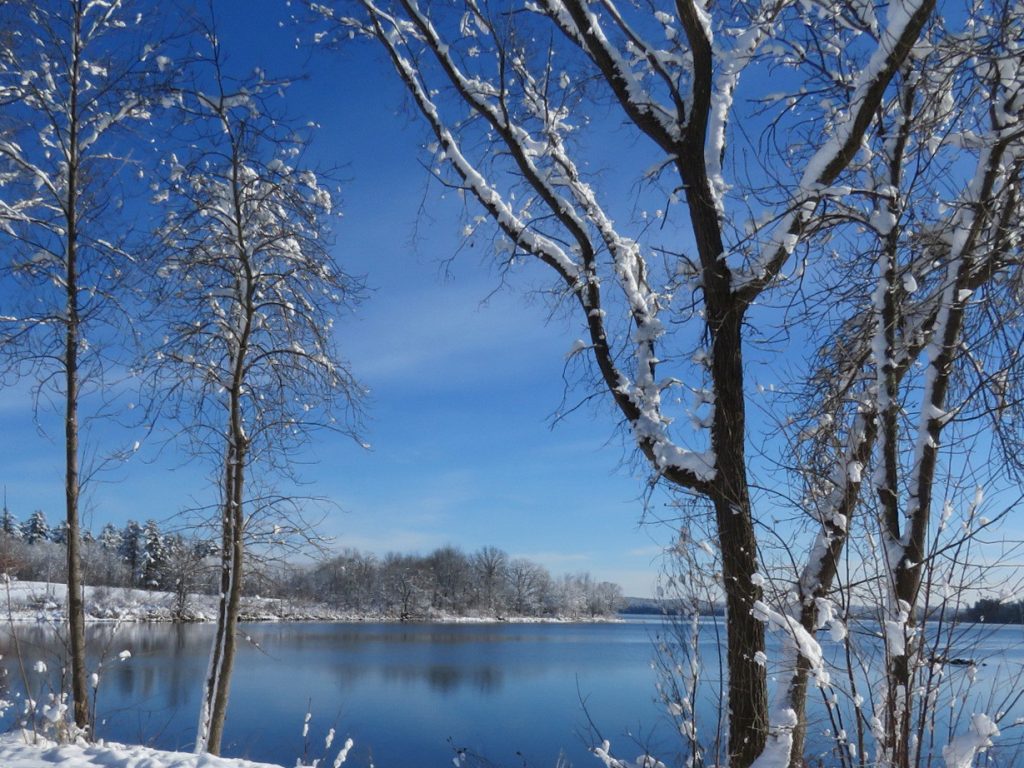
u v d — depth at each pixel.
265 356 10.94
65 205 9.99
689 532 5.47
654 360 6.79
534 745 17.12
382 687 27.28
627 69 6.52
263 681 27.67
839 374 6.16
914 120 5.59
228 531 10.62
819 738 5.38
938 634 4.18
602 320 7.15
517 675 30.95
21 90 9.63
